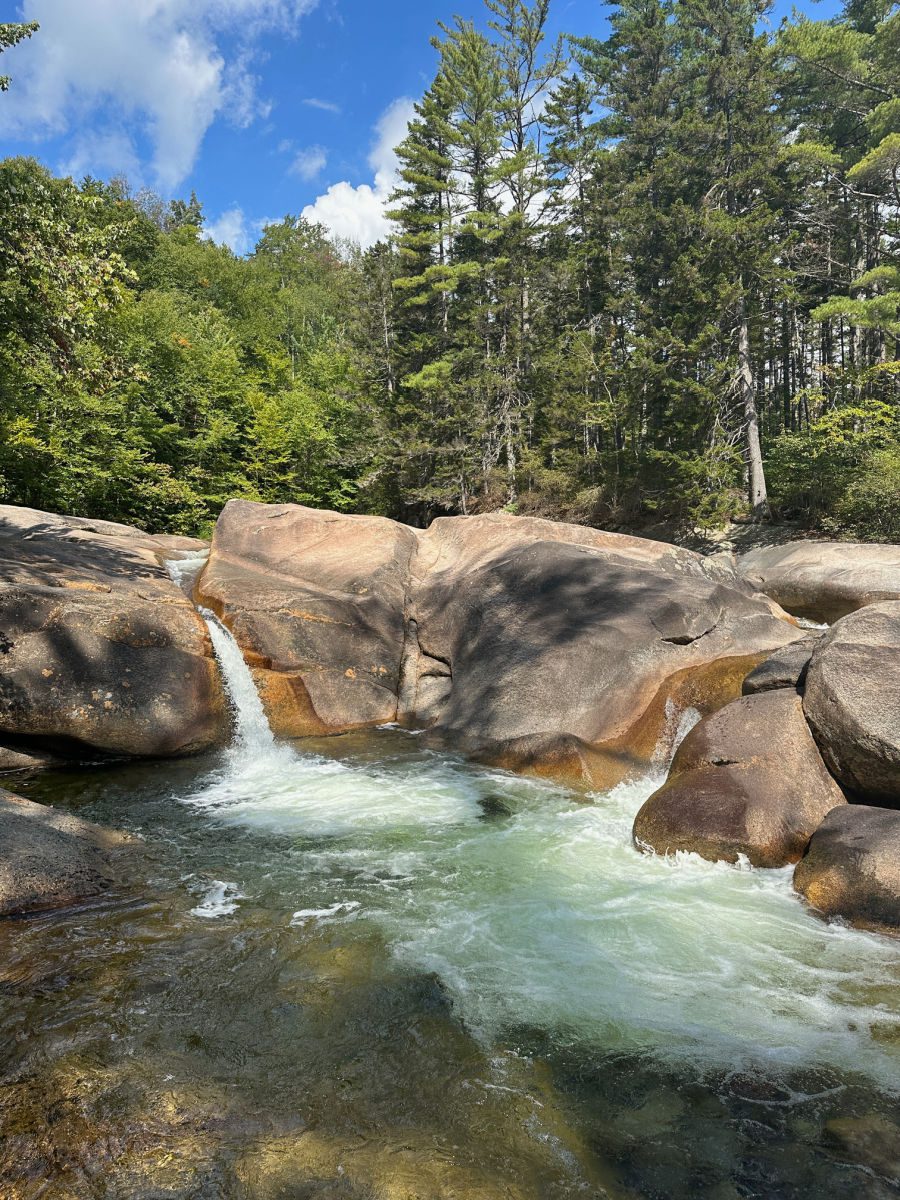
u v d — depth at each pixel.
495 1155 3.15
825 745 6.46
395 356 31.89
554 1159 3.14
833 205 27.73
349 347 35.22
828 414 22.69
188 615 9.81
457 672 10.41
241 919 5.20
